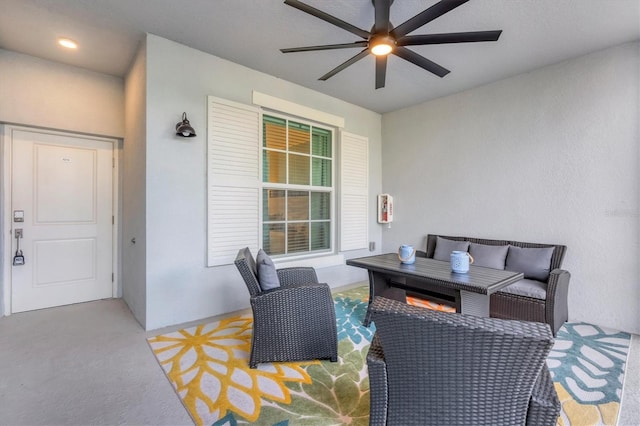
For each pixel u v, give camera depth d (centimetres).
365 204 464
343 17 245
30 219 320
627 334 270
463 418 115
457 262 244
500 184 360
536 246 321
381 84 289
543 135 326
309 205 408
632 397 178
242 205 328
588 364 215
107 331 268
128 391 182
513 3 222
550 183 322
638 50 272
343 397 177
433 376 117
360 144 455
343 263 432
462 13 234
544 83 325
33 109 310
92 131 342
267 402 172
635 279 274
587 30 257
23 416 160
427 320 110
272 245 369
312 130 409
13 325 280
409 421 125
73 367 208
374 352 135
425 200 435
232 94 321
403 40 214
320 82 370
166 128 280
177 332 268
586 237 300
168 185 281
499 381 108
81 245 350
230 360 219
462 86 378
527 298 273
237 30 265
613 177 285
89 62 322
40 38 277
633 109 274
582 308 301
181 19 250
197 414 162
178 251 287
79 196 348
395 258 314
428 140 431
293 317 212
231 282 320
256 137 339
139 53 289
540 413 107
